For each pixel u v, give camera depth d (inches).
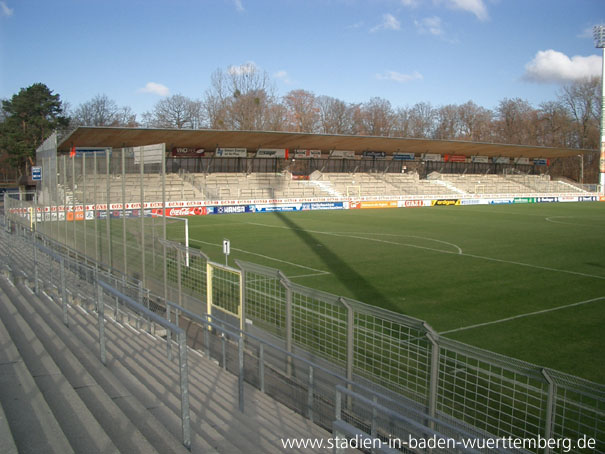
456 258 677.9
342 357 288.2
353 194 1785.2
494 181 2155.5
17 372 195.9
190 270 386.6
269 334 291.4
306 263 643.5
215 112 2480.3
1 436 137.3
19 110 2085.4
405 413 203.9
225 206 1453.0
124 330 306.3
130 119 3061.0
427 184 1977.1
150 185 1315.2
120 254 466.0
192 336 340.5
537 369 165.5
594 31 2041.1
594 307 432.5
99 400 184.5
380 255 703.7
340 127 3105.3
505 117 3120.1
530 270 595.2
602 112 2079.2
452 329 372.8
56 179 642.2
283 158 1790.1
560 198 2032.5
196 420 190.9
